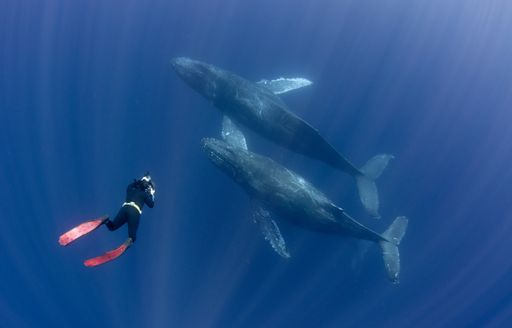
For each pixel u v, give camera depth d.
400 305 21.83
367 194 21.48
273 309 21.17
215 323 20.80
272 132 21.67
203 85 23.42
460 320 21.47
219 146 20.17
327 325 21.09
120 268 21.86
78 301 21.53
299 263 21.97
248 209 22.41
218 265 21.69
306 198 19.19
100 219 9.50
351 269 22.20
